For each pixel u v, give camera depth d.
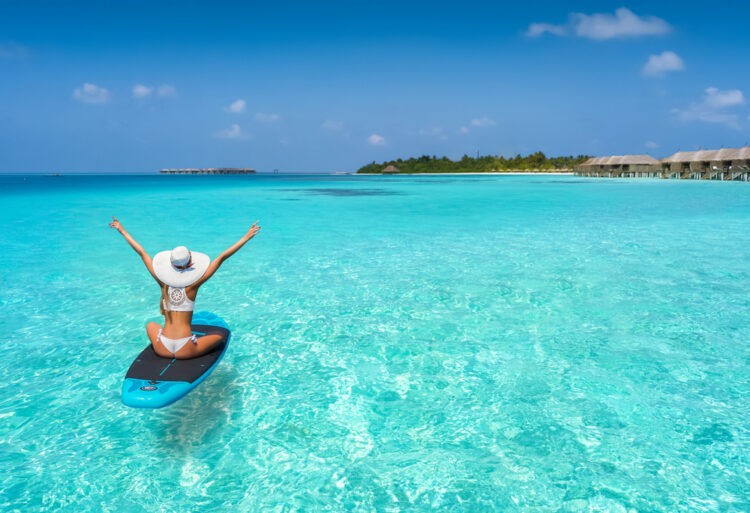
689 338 5.36
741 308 6.36
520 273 8.48
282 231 14.03
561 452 3.34
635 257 9.73
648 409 3.88
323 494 2.96
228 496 2.95
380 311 6.47
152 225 15.66
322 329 5.83
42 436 3.59
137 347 5.31
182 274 3.52
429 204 24.09
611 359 4.86
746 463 3.17
